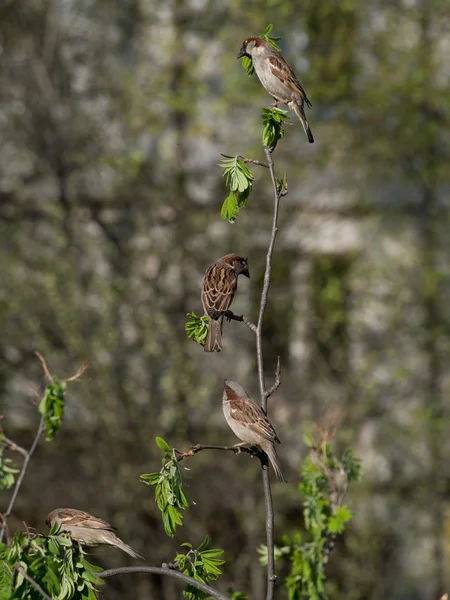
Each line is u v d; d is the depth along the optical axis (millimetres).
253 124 15055
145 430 14273
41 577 4473
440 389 15070
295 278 15156
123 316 14617
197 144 15227
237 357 14820
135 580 13891
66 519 6223
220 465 14078
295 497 13883
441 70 15039
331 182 15148
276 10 14883
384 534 14586
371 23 14984
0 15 14953
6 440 6324
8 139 15133
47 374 6473
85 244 14852
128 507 13969
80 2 15086
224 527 14023
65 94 15156
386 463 14844
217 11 15078
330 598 14109
